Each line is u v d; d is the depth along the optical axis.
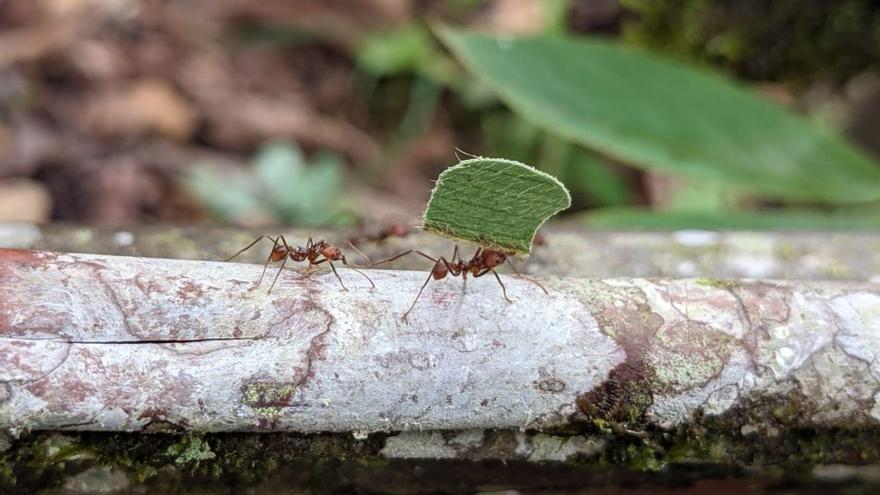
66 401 0.12
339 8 0.33
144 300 0.12
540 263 0.17
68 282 0.12
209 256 0.16
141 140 0.29
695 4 0.23
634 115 0.20
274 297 0.12
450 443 0.13
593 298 0.13
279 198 0.27
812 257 0.17
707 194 0.27
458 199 0.12
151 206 0.27
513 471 0.14
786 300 0.13
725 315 0.13
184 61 0.31
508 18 0.32
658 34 0.24
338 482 0.13
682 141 0.20
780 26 0.23
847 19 0.22
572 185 0.29
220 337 0.12
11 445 0.12
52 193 0.27
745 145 0.20
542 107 0.20
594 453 0.13
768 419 0.13
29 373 0.12
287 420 0.12
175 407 0.12
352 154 0.31
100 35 0.31
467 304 0.13
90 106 0.29
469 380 0.12
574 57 0.20
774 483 0.14
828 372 0.13
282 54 0.33
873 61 0.23
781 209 0.28
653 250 0.17
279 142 0.30
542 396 0.13
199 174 0.28
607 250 0.17
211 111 0.30
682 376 0.13
